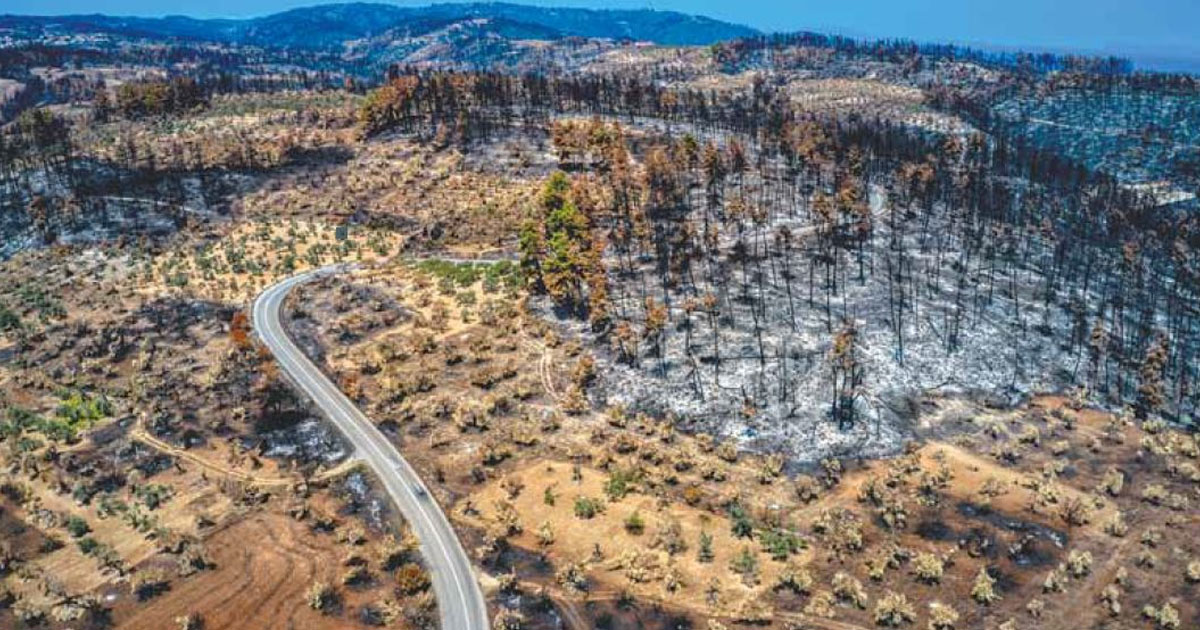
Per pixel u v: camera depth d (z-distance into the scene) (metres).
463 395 101.75
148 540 75.56
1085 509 79.00
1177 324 118.25
